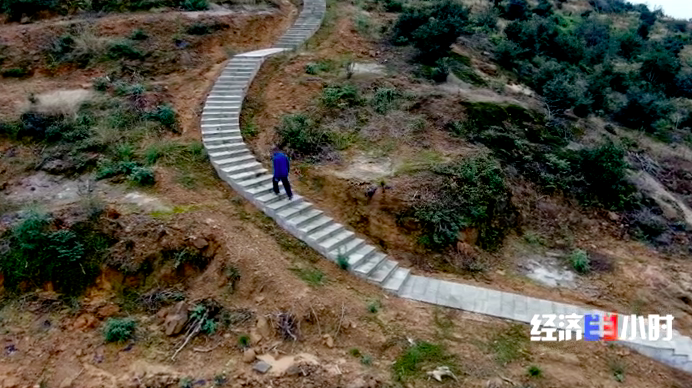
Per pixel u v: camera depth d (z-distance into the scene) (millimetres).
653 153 14062
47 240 8391
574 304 8875
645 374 7457
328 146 11859
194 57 15000
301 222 9609
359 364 7043
